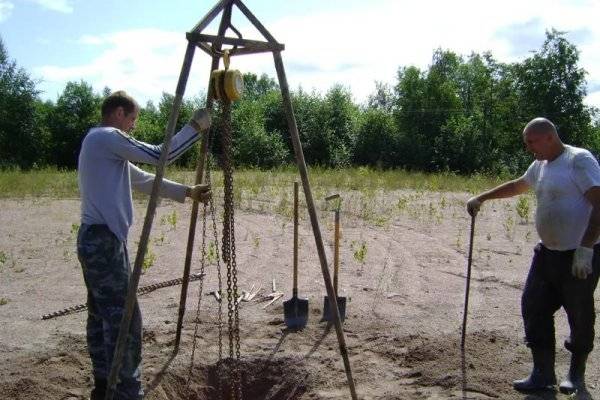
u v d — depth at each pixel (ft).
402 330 18.66
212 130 15.39
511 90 124.26
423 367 15.72
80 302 21.90
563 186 13.58
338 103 119.55
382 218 39.50
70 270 26.84
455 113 125.08
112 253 12.44
